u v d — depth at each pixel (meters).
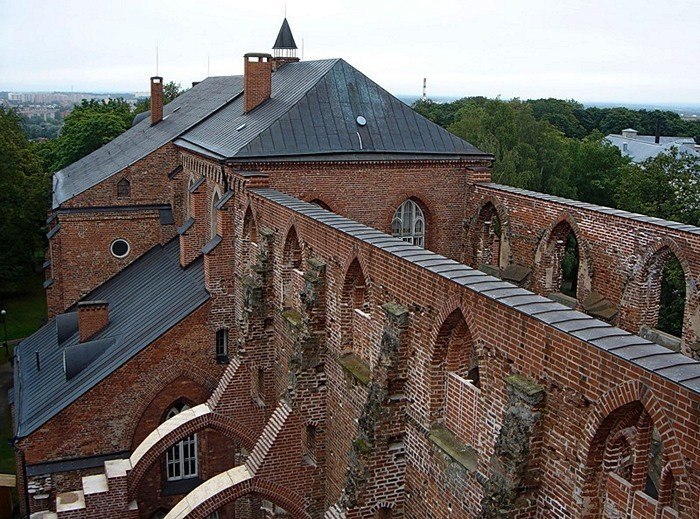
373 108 44.56
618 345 14.50
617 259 31.23
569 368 15.26
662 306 59.00
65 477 34.38
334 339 27.39
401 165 42.69
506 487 16.52
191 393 37.50
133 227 52.25
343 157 41.16
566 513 15.72
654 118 199.38
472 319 18.53
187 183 50.81
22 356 48.41
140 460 31.77
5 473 42.34
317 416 28.73
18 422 37.78
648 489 21.30
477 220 43.56
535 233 36.84
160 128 61.56
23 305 78.81
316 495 29.36
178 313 37.91
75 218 50.88
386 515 23.28
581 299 33.38
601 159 95.19
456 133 88.19
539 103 163.12
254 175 37.22
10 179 76.50
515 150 84.81
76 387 36.00
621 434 14.98
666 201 68.06
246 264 37.38
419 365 21.36
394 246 23.28
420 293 20.89
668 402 12.89
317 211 29.92
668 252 29.50
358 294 26.28
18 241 78.19
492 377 18.05
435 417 20.98
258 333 33.75
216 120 50.53
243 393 33.81
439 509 20.64
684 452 12.68
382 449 22.36
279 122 41.34
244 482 28.20
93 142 97.94
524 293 18.11
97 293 51.00
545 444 16.25
